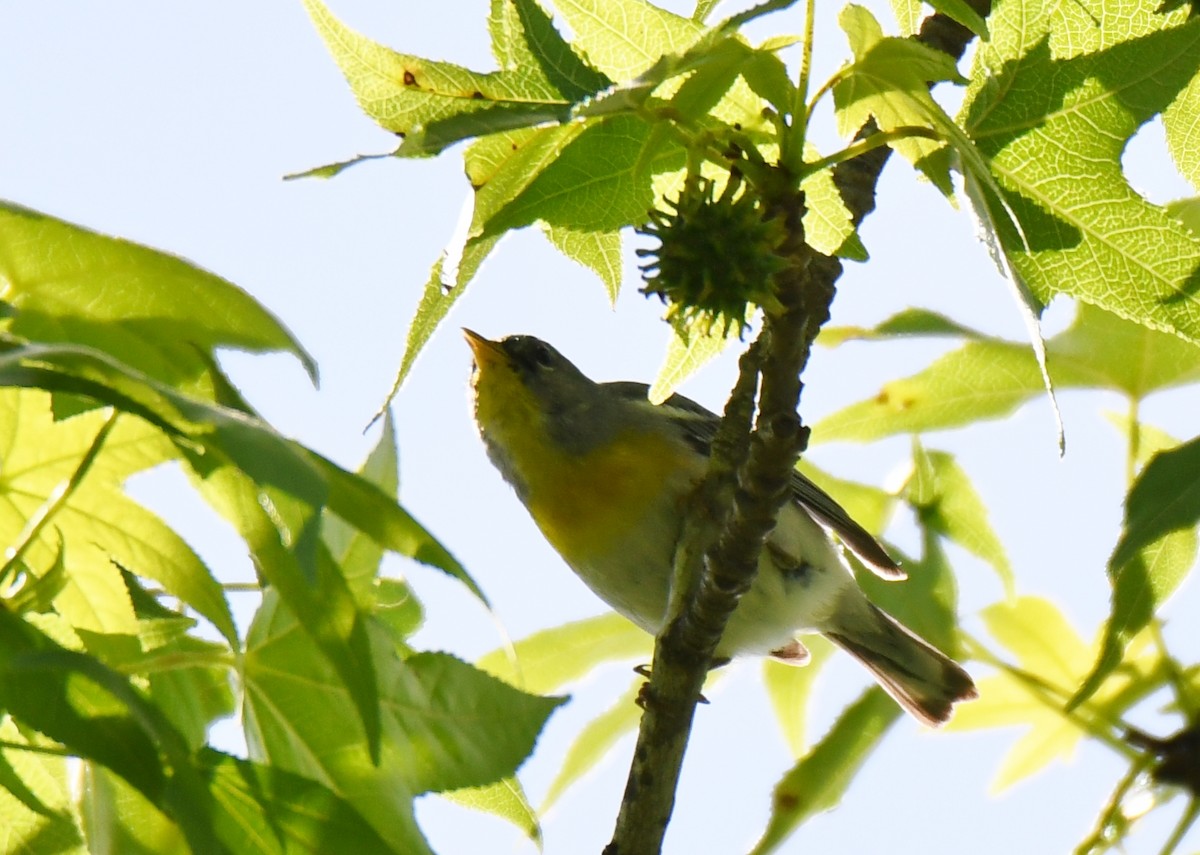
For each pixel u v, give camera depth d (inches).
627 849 281.4
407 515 180.1
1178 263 248.8
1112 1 246.5
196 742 229.5
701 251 214.5
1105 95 247.3
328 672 224.1
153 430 218.8
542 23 222.1
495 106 202.4
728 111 231.6
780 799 300.4
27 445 218.7
